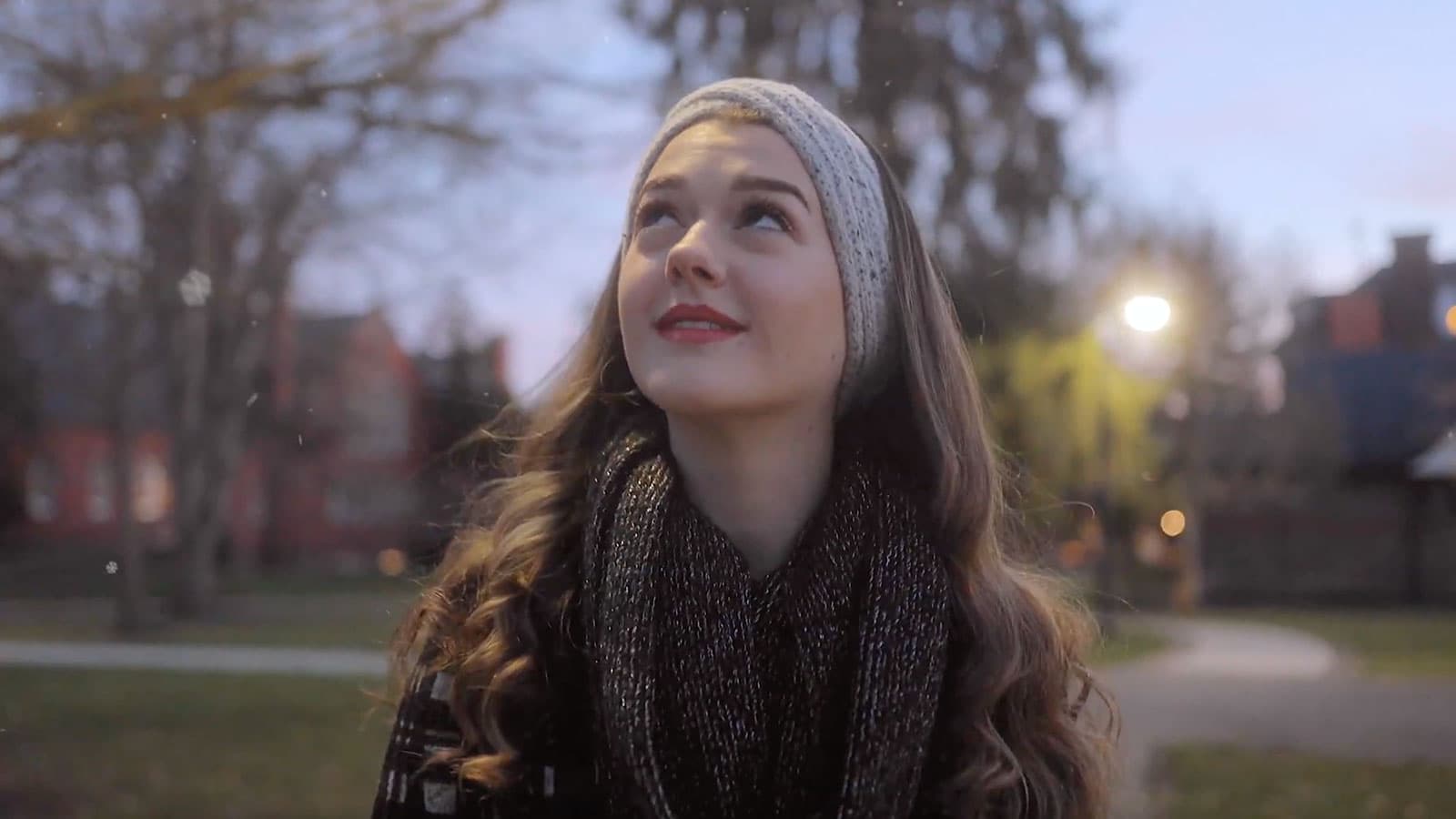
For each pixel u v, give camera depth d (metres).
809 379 1.36
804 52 7.14
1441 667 12.19
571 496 1.54
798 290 1.34
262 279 13.36
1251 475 29.08
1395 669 12.08
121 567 18.09
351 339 23.78
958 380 1.59
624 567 1.29
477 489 1.93
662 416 1.53
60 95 5.36
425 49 5.16
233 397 20.67
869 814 1.23
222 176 10.04
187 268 10.77
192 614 20.31
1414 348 27.69
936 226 10.69
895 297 1.54
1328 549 23.66
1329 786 6.45
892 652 1.30
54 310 17.94
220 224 11.53
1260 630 17.58
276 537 35.38
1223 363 28.62
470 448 2.08
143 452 34.25
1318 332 28.91
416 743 1.42
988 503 1.57
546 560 1.45
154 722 8.81
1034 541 2.09
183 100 4.90
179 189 9.47
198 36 5.29
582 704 1.37
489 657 1.39
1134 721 8.66
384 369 30.33
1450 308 26.78
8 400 27.77
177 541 20.61
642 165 1.51
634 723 1.22
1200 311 24.97
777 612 1.31
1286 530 23.86
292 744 7.91
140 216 9.07
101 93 4.93
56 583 28.66
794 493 1.41
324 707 9.50
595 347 1.65
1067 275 13.51
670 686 1.26
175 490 20.70
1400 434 27.19
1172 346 19.62
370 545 35.47
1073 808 1.54
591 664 1.33
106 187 6.84
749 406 1.33
